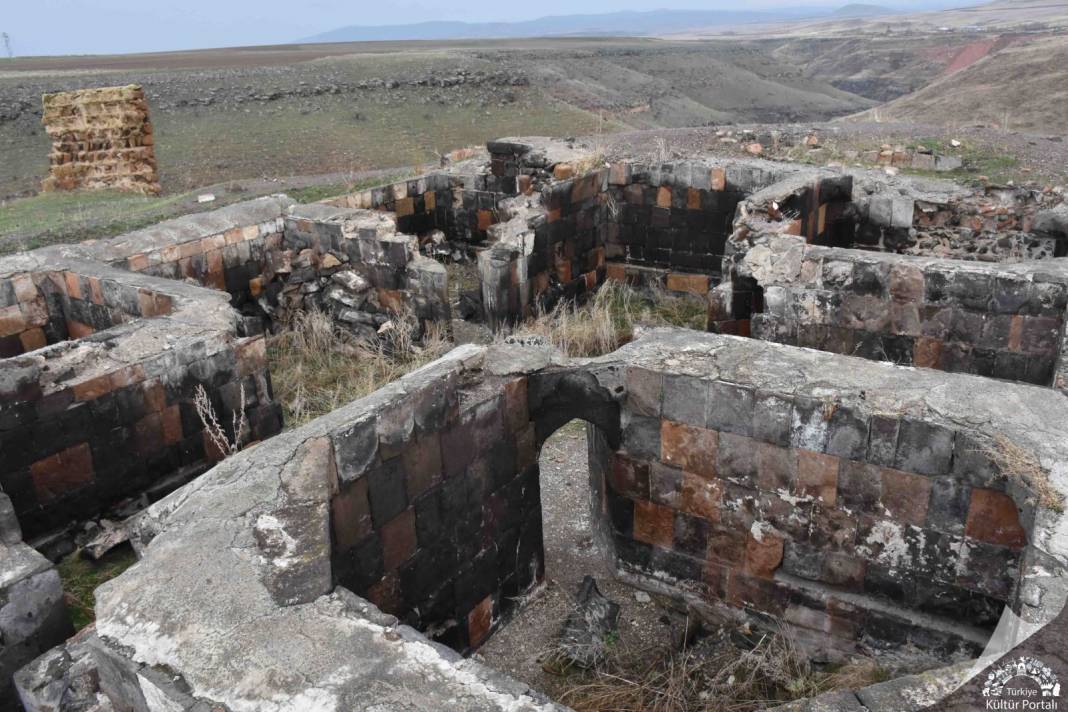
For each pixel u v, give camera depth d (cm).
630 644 478
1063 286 634
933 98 4212
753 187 1051
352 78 3825
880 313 715
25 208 1544
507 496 495
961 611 422
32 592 445
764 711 267
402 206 1306
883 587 438
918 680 267
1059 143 1395
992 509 393
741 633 478
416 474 430
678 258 1138
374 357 923
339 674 264
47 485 580
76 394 582
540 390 492
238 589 302
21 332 836
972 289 669
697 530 486
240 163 2416
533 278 1033
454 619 477
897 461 408
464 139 2958
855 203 1046
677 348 482
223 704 253
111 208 1502
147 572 311
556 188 1040
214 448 683
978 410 402
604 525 548
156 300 761
